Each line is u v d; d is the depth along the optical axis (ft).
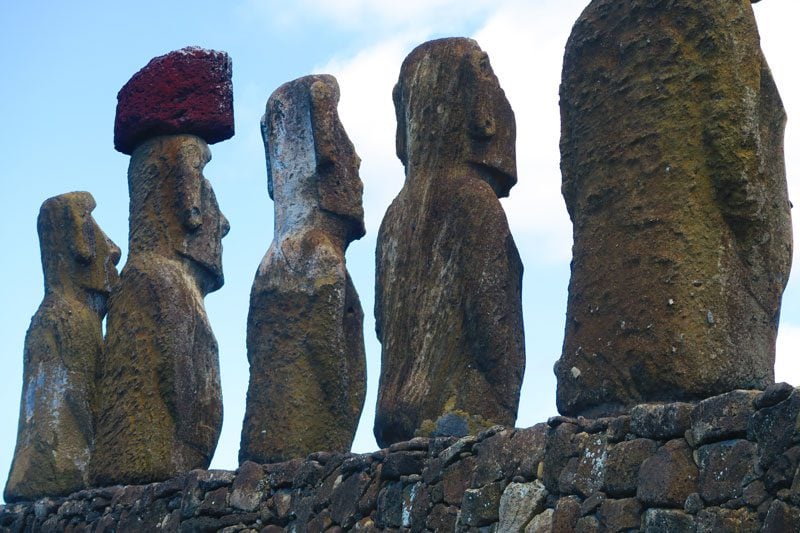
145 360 43.75
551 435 29.55
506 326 34.78
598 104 31.04
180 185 45.34
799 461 24.11
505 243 35.17
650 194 29.60
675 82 29.63
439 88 37.17
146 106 46.39
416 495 33.06
